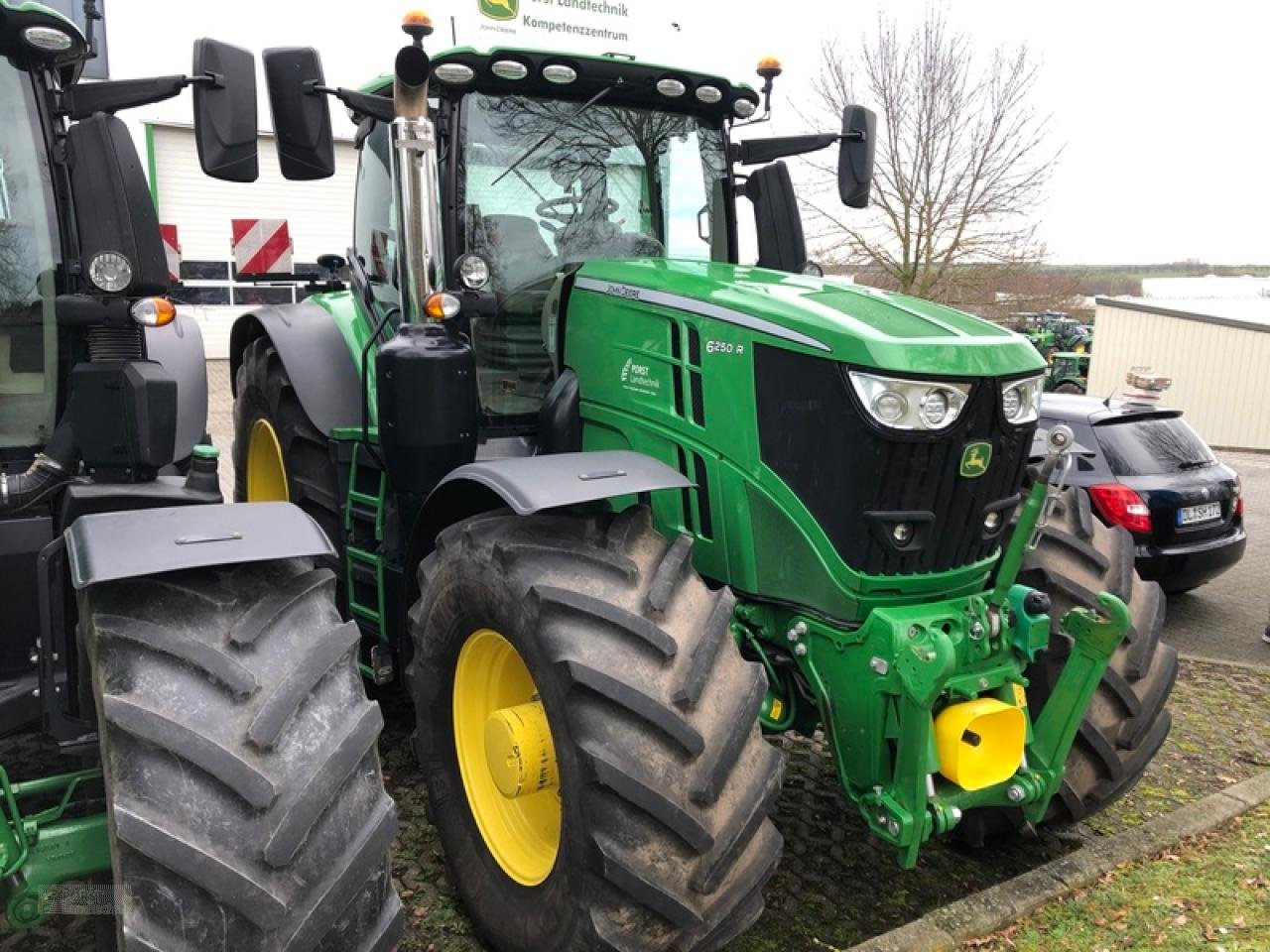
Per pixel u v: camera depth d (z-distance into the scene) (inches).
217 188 527.5
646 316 125.9
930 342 106.7
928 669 101.4
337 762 80.4
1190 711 190.1
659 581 101.7
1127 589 134.2
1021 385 113.3
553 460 110.3
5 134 94.7
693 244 156.4
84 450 95.4
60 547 88.2
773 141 159.9
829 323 108.9
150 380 95.1
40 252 97.0
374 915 81.6
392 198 151.8
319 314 171.3
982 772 109.0
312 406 156.6
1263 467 595.8
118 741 77.4
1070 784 125.6
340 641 86.4
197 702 78.4
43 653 88.0
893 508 108.5
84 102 97.7
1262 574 306.7
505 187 141.5
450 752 120.7
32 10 90.0
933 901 125.8
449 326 129.1
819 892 126.8
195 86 101.0
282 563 92.2
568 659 94.7
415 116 117.7
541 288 144.6
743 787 96.7
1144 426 253.4
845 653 110.4
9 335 97.1
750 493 116.4
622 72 142.4
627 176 149.9
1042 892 122.5
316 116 120.6
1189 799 154.9
